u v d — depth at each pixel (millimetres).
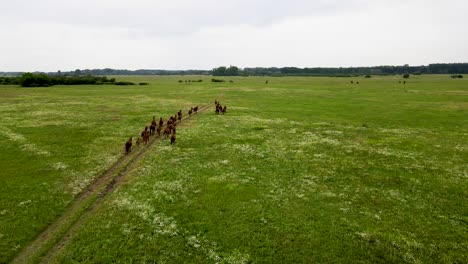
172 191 25938
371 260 17969
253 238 19688
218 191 26094
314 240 19594
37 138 41625
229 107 71000
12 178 27969
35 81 135500
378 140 42812
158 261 17562
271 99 85750
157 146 38938
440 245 19391
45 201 23891
